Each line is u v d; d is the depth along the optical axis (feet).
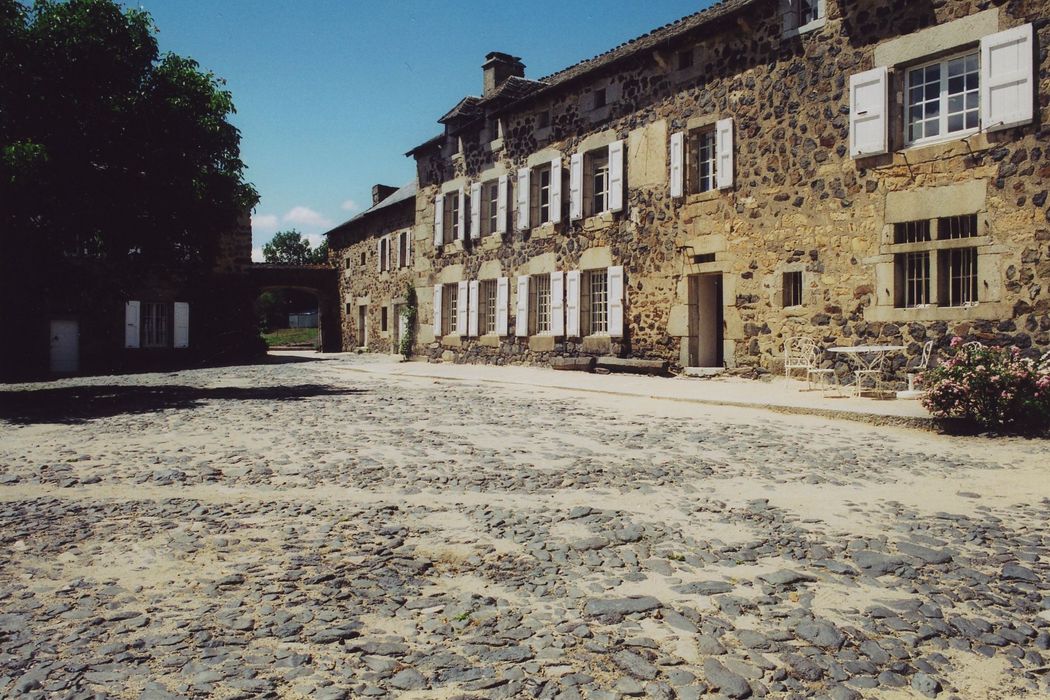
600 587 10.61
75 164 35.24
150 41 38.27
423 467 19.04
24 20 34.53
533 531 13.38
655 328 45.52
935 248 31.68
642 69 46.21
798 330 37.32
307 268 105.29
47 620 9.43
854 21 34.76
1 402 36.65
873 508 15.05
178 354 72.54
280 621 9.37
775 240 38.37
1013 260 29.32
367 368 60.90
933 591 10.43
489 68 63.52
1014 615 9.59
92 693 7.50
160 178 38.17
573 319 51.08
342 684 7.75
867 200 34.24
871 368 33.88
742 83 39.99
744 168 39.91
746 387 36.32
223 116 40.60
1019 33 28.81
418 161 70.54
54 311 64.85
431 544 12.66
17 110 34.01
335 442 22.98
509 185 57.98
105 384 48.85
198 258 43.78
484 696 7.52
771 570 11.32
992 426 24.23
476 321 61.52
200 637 8.89
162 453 21.30
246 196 42.37
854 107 34.35
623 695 7.55
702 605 9.92
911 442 23.00
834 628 9.10
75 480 17.66
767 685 7.75
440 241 66.18
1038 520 14.12
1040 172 28.66
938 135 32.32
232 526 13.71
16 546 12.53
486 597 10.24
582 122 50.88
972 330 30.50
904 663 8.22
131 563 11.68
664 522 13.99
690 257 43.29
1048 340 28.35
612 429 25.52
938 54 31.86
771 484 17.20
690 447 22.00
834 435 24.26
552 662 8.27
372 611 9.73
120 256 40.55
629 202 47.19
